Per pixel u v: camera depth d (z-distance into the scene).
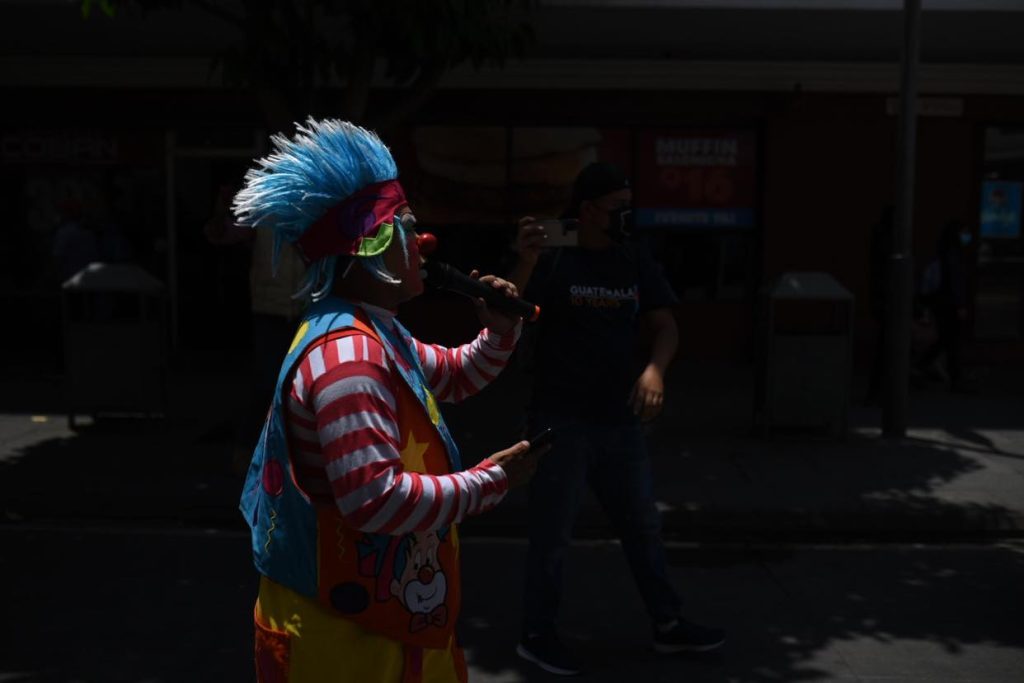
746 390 10.50
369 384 1.94
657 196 12.17
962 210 12.07
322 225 2.06
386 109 7.59
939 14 9.30
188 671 4.12
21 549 5.77
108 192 12.34
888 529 6.35
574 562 5.64
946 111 11.85
